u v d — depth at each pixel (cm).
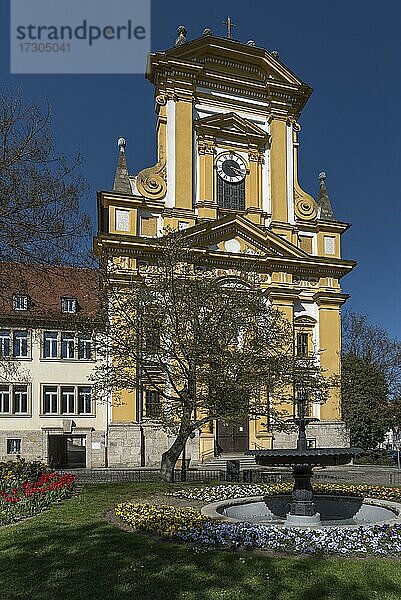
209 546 1058
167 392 3072
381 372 4878
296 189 4172
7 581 891
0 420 3672
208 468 3244
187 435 2350
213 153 3997
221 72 4084
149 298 2392
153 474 2728
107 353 2503
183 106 3931
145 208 3762
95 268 2072
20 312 3572
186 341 2309
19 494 1745
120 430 3441
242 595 829
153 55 3862
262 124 4194
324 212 4222
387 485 2252
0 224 1703
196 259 2873
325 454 1349
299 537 1088
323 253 4106
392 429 5328
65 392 3781
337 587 852
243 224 3844
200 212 3881
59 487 1808
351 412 4531
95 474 2758
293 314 3922
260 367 2356
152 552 1020
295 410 3759
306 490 1385
